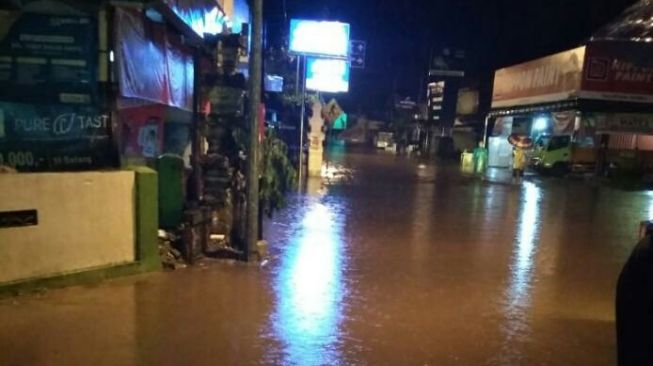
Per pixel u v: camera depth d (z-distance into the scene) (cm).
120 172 659
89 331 509
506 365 488
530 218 1330
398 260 847
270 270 740
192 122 965
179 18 759
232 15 1434
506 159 3094
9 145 652
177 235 782
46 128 662
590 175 2631
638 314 287
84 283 630
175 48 876
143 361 457
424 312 614
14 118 652
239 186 855
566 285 752
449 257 884
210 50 957
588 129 2650
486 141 3816
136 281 658
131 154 791
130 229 677
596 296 707
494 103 3750
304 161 2092
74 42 656
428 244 975
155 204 692
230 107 906
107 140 686
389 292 680
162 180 791
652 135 2731
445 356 499
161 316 554
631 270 296
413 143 5397
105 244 653
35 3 641
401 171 2669
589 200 1761
